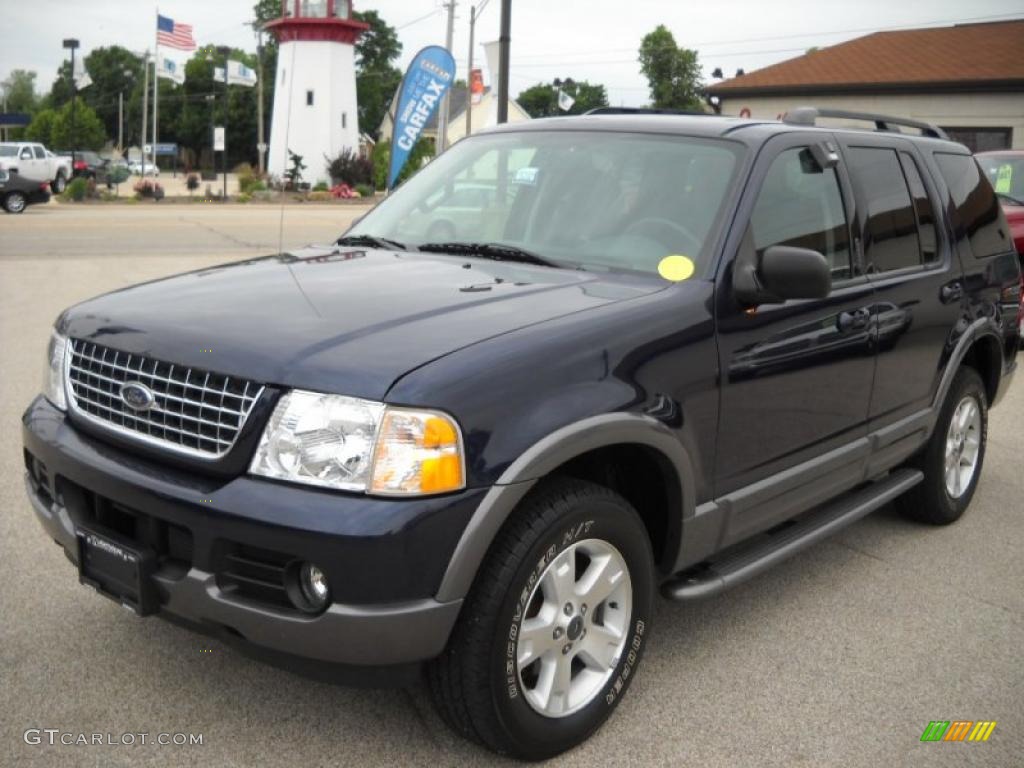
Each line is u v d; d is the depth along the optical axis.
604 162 3.88
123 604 2.88
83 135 85.06
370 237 4.10
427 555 2.53
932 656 3.74
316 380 2.58
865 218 4.16
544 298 3.13
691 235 3.47
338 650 2.54
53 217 26.62
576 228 3.71
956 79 27.61
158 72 58.66
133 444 2.84
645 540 3.12
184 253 17.14
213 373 2.69
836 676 3.56
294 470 2.55
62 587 3.94
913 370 4.47
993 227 5.36
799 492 3.80
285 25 45.12
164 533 2.77
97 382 3.01
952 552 4.83
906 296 4.33
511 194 3.98
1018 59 28.09
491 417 2.62
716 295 3.31
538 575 2.77
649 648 3.71
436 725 3.11
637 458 3.23
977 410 5.24
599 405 2.84
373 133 85.25
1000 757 3.11
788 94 30.77
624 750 3.06
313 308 3.00
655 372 3.05
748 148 3.69
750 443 3.49
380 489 2.51
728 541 3.50
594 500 2.88
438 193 4.25
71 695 3.19
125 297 3.29
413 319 2.89
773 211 3.63
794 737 3.17
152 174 65.38
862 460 4.17
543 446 2.67
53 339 3.31
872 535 5.04
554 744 2.94
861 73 29.64
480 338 2.78
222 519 2.57
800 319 3.64
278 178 44.00
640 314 3.09
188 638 3.57
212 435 2.70
